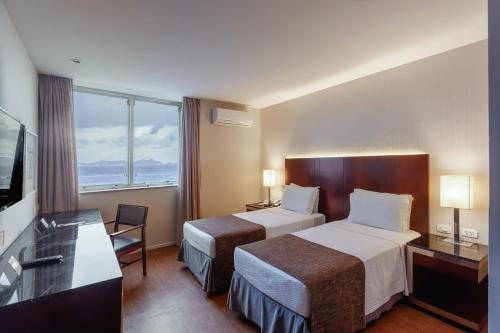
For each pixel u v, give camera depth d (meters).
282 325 1.90
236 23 2.07
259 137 5.18
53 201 3.17
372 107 3.30
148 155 4.20
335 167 3.70
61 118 3.23
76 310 1.33
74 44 2.39
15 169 1.79
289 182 4.45
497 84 0.76
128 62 2.81
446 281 2.47
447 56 2.64
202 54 2.63
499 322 0.76
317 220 3.66
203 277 2.80
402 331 2.14
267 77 3.35
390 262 2.32
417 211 2.85
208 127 4.55
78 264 1.58
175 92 3.99
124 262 3.21
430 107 2.77
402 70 3.00
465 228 2.53
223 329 2.19
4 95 1.81
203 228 3.07
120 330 1.42
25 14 1.91
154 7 1.84
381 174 3.17
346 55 2.70
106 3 1.79
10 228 1.91
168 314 2.40
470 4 1.83
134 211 3.26
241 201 4.96
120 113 3.96
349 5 1.84
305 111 4.23
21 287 1.30
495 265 0.77
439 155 2.72
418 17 2.00
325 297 1.81
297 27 2.13
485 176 2.41
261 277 2.08
